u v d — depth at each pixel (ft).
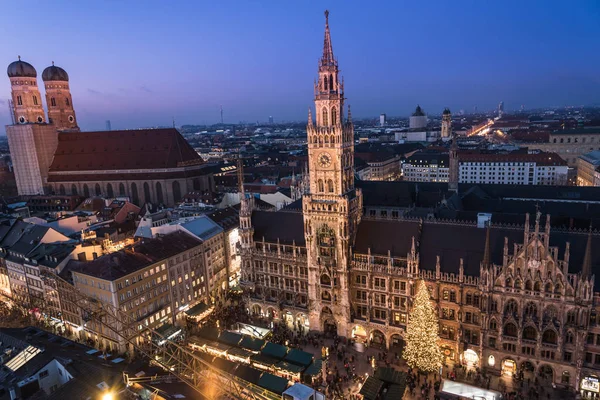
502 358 267.18
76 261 363.15
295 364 269.03
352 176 323.98
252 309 373.20
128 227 508.53
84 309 305.53
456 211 417.08
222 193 645.10
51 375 209.67
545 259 247.91
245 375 252.83
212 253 411.54
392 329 303.27
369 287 310.04
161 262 347.77
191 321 366.43
